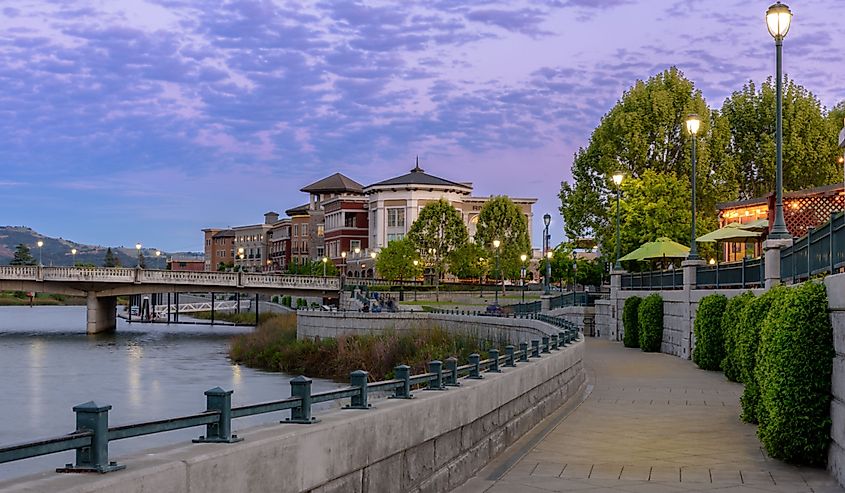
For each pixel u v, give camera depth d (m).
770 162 66.25
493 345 45.19
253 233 182.88
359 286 84.44
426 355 45.38
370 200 111.62
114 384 41.44
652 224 56.12
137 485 5.09
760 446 13.50
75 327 94.50
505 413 13.41
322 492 7.26
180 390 39.41
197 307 129.88
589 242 67.38
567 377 19.92
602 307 48.97
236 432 6.77
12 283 76.75
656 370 27.47
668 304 35.41
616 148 61.41
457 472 10.75
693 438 14.37
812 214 39.47
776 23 19.75
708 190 60.22
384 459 8.50
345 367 48.72
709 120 62.38
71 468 5.17
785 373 11.60
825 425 11.42
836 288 10.76
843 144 17.19
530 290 93.81
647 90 62.59
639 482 11.05
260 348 56.66
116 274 78.31
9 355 57.66
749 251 47.81
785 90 69.75
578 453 13.02
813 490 10.47
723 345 26.73
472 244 99.81
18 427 27.62
